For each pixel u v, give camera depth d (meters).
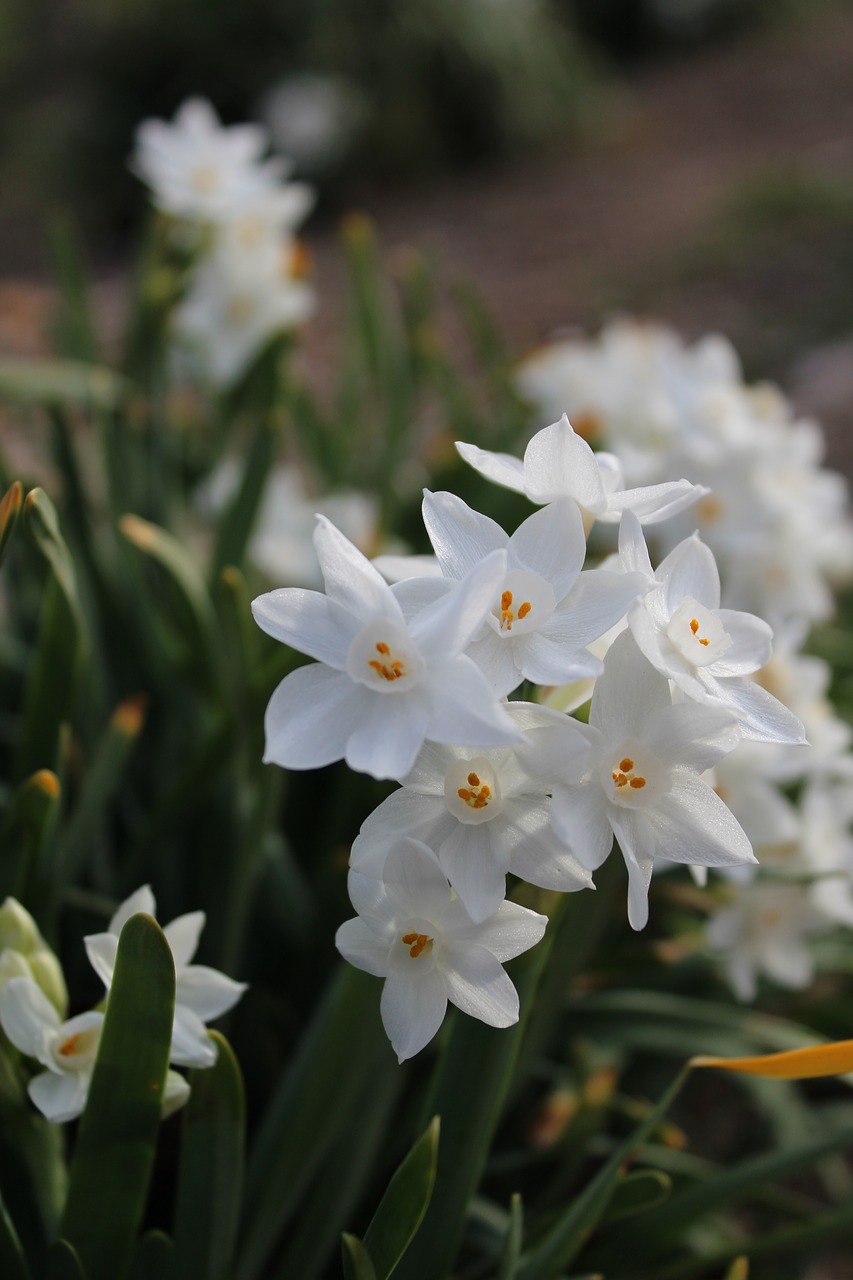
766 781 0.47
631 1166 0.50
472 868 0.33
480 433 0.72
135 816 0.57
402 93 2.51
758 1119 0.63
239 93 2.56
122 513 0.62
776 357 1.55
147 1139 0.37
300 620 0.33
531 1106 0.54
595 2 3.12
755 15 3.19
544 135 2.58
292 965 0.51
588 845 0.33
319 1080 0.39
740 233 1.93
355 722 0.33
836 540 0.64
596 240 2.04
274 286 0.71
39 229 2.43
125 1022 0.35
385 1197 0.35
